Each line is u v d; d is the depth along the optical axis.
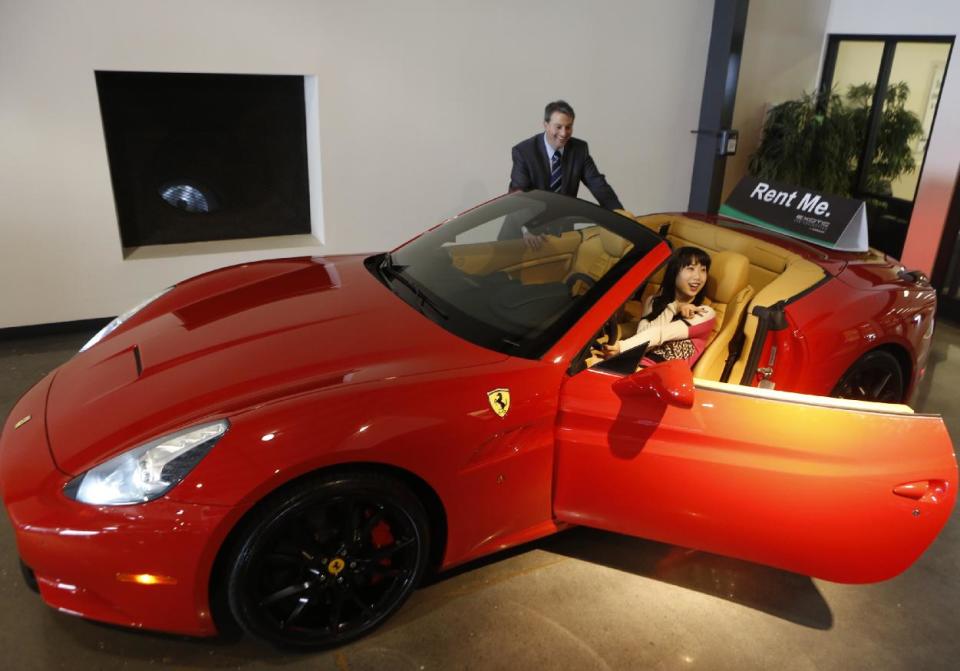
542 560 2.66
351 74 4.75
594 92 5.63
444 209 5.41
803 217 3.46
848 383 3.10
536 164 4.33
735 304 2.81
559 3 5.24
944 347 4.96
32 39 3.88
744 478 2.21
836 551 2.27
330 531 2.09
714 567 2.70
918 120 6.00
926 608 2.59
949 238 5.51
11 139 3.99
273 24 4.42
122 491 1.86
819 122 6.27
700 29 5.85
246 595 1.99
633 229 2.67
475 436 2.12
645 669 2.23
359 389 2.04
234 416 1.94
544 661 2.23
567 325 2.36
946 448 2.21
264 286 2.77
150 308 2.69
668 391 2.03
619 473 2.30
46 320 4.39
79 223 4.30
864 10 6.21
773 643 2.38
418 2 4.77
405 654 2.22
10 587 2.41
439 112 5.11
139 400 2.09
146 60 4.18
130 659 2.16
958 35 5.46
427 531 2.22
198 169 4.80
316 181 5.02
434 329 2.40
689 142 6.22
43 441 2.04
